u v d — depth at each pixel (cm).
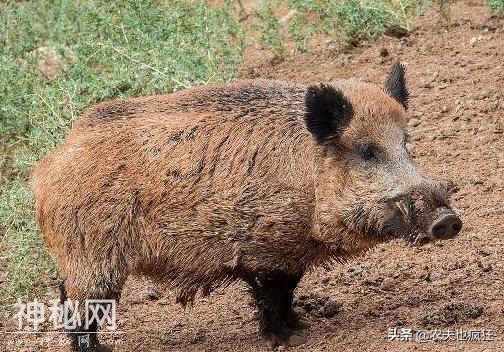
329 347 2053
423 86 3141
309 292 2325
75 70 3272
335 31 3556
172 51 3158
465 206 2564
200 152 2016
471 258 2334
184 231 2020
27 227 2628
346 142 1966
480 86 3069
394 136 1958
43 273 2589
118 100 2125
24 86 3197
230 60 3328
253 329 2211
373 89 2017
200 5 3488
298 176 1989
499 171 2689
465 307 2103
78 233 2025
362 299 2256
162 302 2405
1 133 3153
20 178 2975
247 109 2039
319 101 1944
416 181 1906
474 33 3400
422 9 3559
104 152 2028
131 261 2042
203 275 2055
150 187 2016
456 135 2884
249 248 2017
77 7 3722
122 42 3328
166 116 2053
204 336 2206
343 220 1970
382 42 3503
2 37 3612
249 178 1995
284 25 3831
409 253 2422
